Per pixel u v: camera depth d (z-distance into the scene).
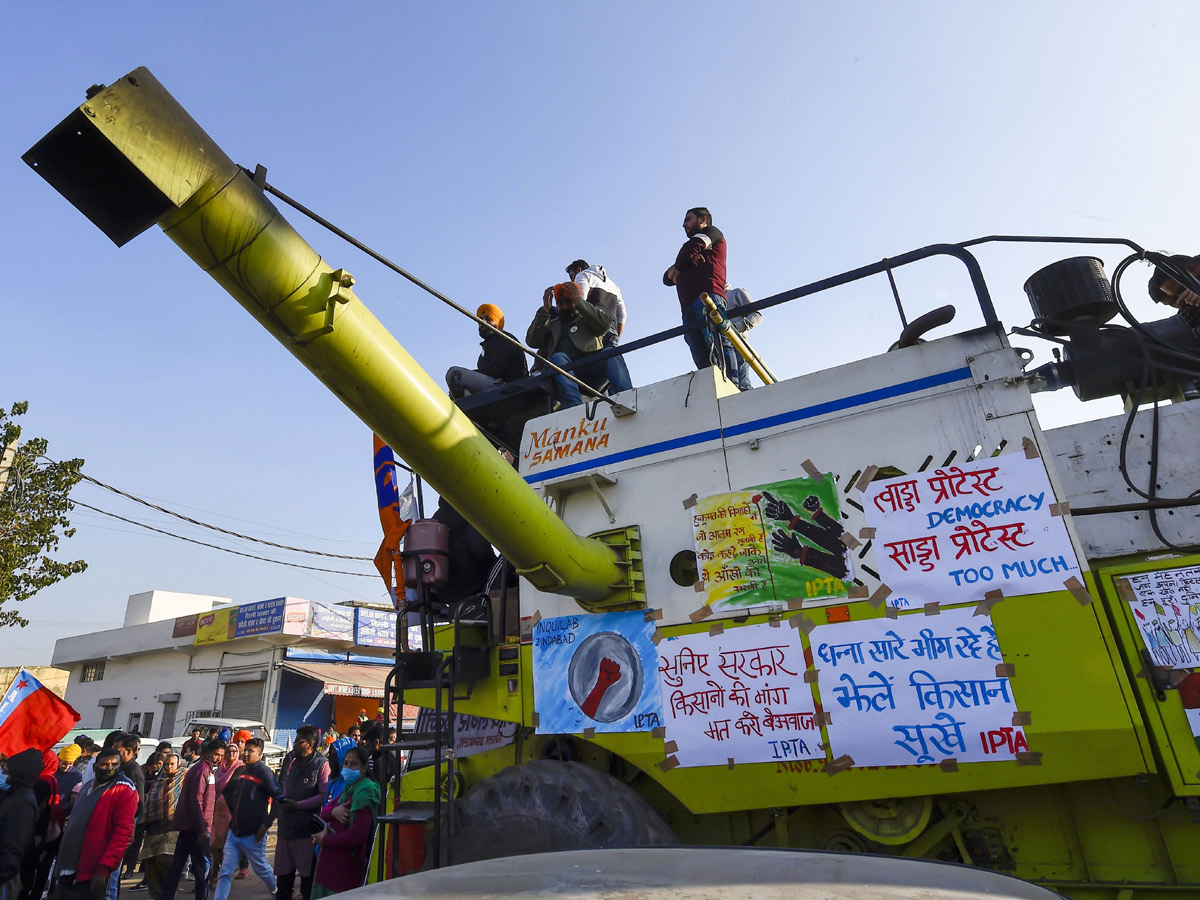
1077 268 3.70
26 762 5.88
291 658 21.89
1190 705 2.65
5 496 12.99
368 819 5.34
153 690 24.92
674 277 6.15
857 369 3.63
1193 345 3.63
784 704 3.31
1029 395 3.21
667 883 1.51
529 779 3.65
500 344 6.20
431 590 4.53
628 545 3.88
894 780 3.02
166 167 2.04
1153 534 3.46
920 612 3.15
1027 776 2.80
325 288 2.37
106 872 5.51
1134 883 2.74
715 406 3.98
